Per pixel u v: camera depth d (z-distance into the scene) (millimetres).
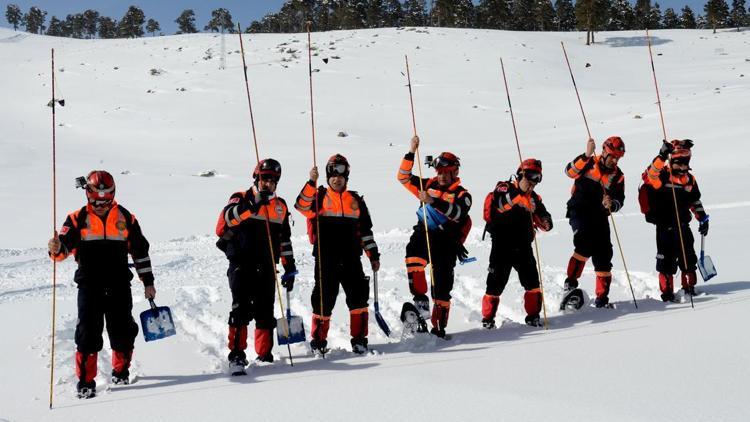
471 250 10594
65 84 59500
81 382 4645
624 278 7785
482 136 41688
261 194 5125
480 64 65375
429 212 5938
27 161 32688
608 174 6555
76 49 76875
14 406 4410
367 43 73750
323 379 4578
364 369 4805
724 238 9750
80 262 4855
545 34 87812
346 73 62312
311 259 10703
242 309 5172
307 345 5867
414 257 5988
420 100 53750
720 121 29672
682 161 6641
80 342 4664
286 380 4645
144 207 18953
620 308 6508
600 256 6586
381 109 51219
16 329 6660
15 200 20203
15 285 9484
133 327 5008
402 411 3746
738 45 78500
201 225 15898
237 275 5219
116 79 61188
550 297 7316
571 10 119062
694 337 4965
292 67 64188
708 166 20734
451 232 5906
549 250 9883
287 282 5492
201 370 5262
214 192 22859
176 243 13375
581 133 35781
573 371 4324
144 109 51250
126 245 5027
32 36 87875
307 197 5512
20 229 15727
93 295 4773
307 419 3713
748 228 10539
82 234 4828
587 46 80438
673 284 7270
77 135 44062
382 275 9023
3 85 59250
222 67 64250
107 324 4934
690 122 31047
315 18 117562
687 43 82250
